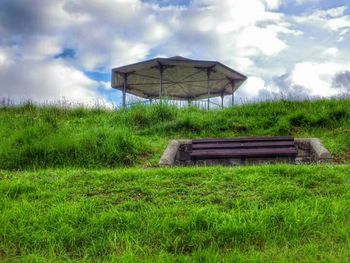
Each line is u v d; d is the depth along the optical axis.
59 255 4.79
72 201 6.15
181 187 6.51
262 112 12.91
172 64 19.02
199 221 5.28
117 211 5.60
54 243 5.05
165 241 4.99
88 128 12.12
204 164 10.06
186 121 12.35
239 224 5.20
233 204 5.86
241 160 9.96
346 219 5.42
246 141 10.27
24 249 4.96
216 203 5.94
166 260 4.53
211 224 5.25
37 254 4.80
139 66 19.39
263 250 4.80
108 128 11.37
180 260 4.55
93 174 7.32
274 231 5.15
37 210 5.87
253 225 5.16
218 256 4.57
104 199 6.13
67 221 5.46
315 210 5.55
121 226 5.33
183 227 5.19
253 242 5.02
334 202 5.77
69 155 9.94
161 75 19.36
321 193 6.27
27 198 6.38
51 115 13.98
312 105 13.22
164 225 5.19
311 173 6.93
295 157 9.88
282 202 5.90
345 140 10.48
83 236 5.13
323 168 7.26
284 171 7.04
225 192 6.28
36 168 9.55
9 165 9.60
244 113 13.02
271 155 9.79
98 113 14.72
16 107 15.61
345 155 9.80
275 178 6.75
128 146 10.32
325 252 4.61
